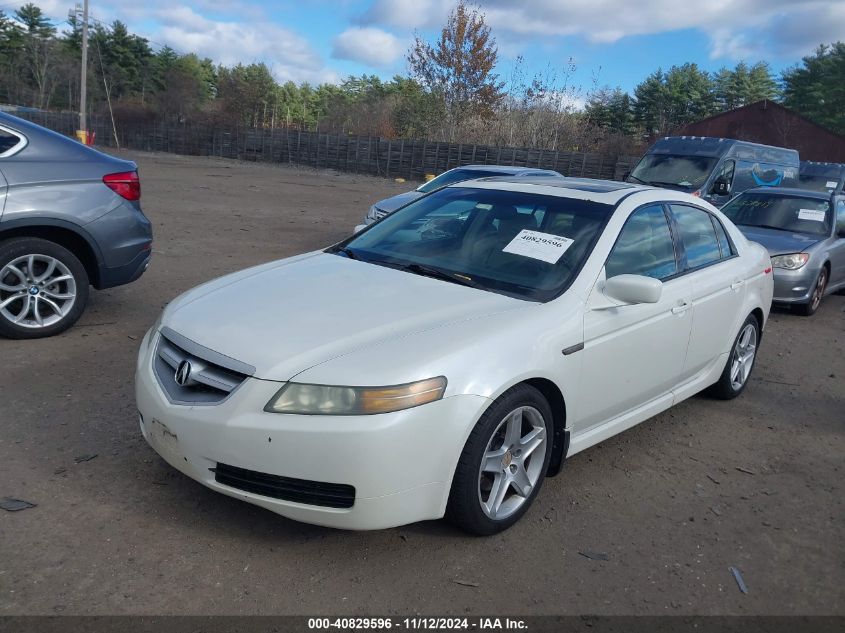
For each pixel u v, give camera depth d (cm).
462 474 318
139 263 614
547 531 355
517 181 490
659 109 7800
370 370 300
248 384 304
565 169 3019
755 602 312
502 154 3162
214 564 308
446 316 346
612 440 476
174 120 4947
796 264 870
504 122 3788
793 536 369
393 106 5178
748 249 558
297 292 373
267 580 300
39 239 560
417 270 410
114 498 352
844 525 383
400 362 304
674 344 447
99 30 9269
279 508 304
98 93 8481
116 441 411
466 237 434
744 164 1472
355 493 296
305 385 298
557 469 381
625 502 391
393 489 299
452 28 3956
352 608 287
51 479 365
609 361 392
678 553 345
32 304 570
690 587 319
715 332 498
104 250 586
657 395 458
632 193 457
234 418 302
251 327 333
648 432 494
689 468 441
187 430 312
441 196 490
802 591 322
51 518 331
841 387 625
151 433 335
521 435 355
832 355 728
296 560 315
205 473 313
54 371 510
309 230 1343
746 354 570
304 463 295
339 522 302
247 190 2147
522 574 318
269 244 1144
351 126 5575
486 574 316
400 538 338
